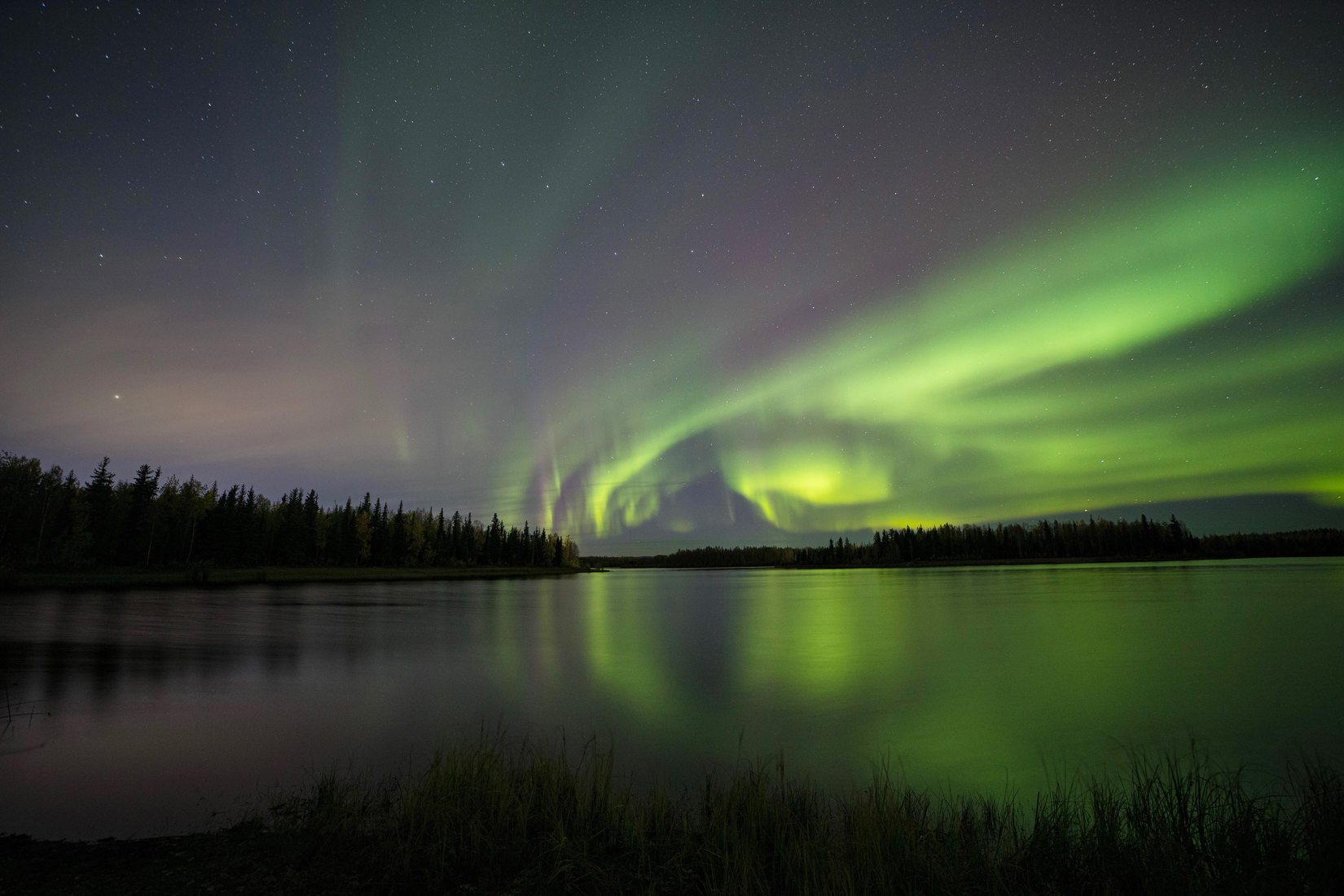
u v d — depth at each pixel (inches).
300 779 432.1
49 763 463.5
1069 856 261.0
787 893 233.1
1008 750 555.8
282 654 1086.4
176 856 282.4
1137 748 565.3
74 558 3102.9
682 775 464.8
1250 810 273.4
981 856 258.8
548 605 2522.1
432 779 318.7
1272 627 1499.8
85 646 1081.4
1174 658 1100.5
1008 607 2158.0
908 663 1074.7
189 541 3961.6
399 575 4680.1
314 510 4923.7
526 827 284.7
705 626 1700.3
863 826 269.0
